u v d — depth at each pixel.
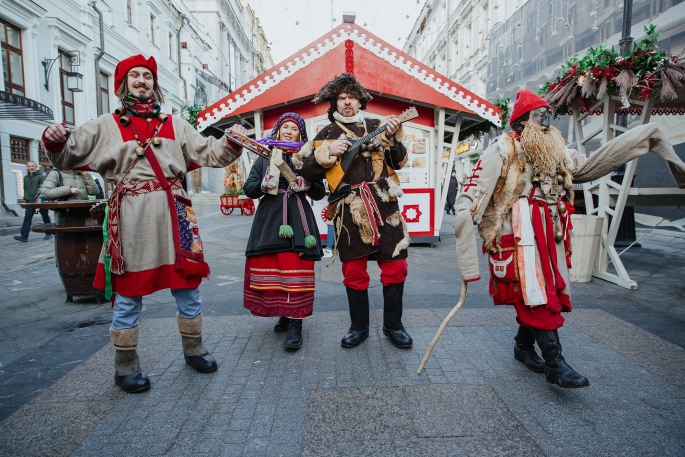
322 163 2.58
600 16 10.05
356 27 6.08
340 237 2.74
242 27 37.38
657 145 2.16
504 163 2.14
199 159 2.39
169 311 3.67
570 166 2.18
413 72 6.30
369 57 6.15
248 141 2.43
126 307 2.23
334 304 3.78
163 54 21.95
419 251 6.57
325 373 2.39
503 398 2.09
